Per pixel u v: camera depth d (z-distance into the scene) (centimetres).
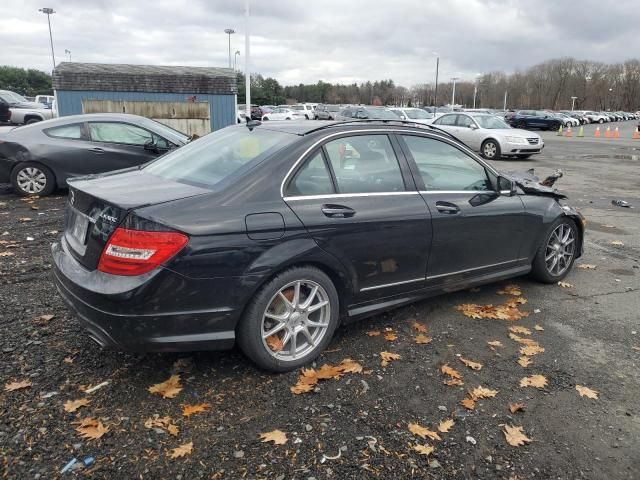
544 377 352
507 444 284
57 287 337
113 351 359
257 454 268
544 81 11919
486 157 1812
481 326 427
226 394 317
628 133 4278
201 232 297
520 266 491
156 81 1912
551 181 566
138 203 298
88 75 1839
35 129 873
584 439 291
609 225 805
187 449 267
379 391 328
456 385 338
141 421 289
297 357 347
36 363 340
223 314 309
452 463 268
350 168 371
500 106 11881
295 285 338
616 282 542
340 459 267
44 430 277
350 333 407
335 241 346
